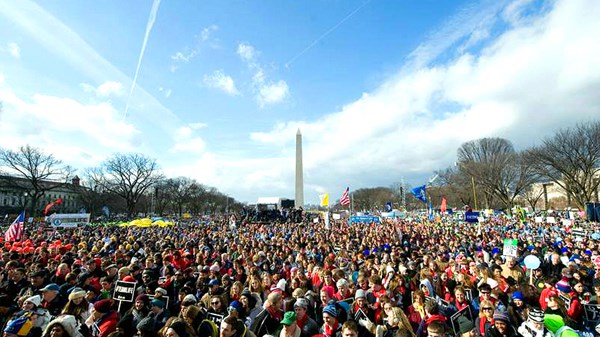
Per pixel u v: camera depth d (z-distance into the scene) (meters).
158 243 16.86
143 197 83.75
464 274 7.57
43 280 7.11
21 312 4.93
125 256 11.60
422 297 6.03
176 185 85.06
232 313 4.82
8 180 56.41
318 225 33.78
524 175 48.84
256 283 7.48
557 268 10.43
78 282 6.96
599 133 36.84
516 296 5.71
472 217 21.94
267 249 13.86
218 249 14.59
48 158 58.47
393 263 9.94
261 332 5.42
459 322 5.54
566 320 5.23
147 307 5.67
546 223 31.20
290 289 7.68
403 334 4.66
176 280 7.87
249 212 50.56
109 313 5.25
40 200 84.50
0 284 7.25
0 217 67.81
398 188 99.62
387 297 5.80
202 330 4.75
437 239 18.83
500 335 4.76
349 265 10.68
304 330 5.12
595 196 43.19
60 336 4.17
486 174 51.31
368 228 26.66
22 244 16.12
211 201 109.44
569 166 39.41
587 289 7.32
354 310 5.84
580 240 18.27
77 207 97.06
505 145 54.25
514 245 12.23
